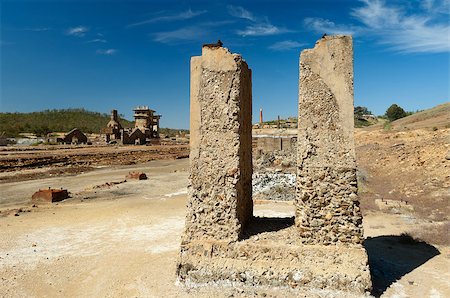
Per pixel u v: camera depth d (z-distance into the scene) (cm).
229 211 831
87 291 800
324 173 789
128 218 1435
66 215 1510
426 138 2684
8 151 4384
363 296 731
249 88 995
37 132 8862
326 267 763
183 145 6644
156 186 2302
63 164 3550
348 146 780
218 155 845
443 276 816
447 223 1143
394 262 902
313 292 750
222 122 845
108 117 14625
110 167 3566
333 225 781
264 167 2478
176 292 777
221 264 810
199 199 848
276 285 775
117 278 859
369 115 9106
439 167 1811
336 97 785
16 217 1484
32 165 3316
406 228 1168
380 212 1370
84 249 1070
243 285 787
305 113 803
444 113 5025
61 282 847
